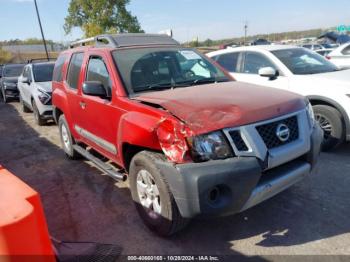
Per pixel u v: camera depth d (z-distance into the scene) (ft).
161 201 9.53
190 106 9.55
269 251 9.50
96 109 13.19
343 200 12.16
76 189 14.69
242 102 9.89
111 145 12.68
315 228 10.50
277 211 11.60
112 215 12.14
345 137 16.57
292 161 10.46
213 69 14.34
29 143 23.53
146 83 12.31
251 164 8.73
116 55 12.89
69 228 11.48
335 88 16.62
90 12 109.50
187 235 10.48
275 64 19.77
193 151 8.58
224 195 8.73
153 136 9.41
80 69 15.11
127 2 111.75
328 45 68.85
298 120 10.27
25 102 34.88
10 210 4.50
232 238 10.23
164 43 14.76
